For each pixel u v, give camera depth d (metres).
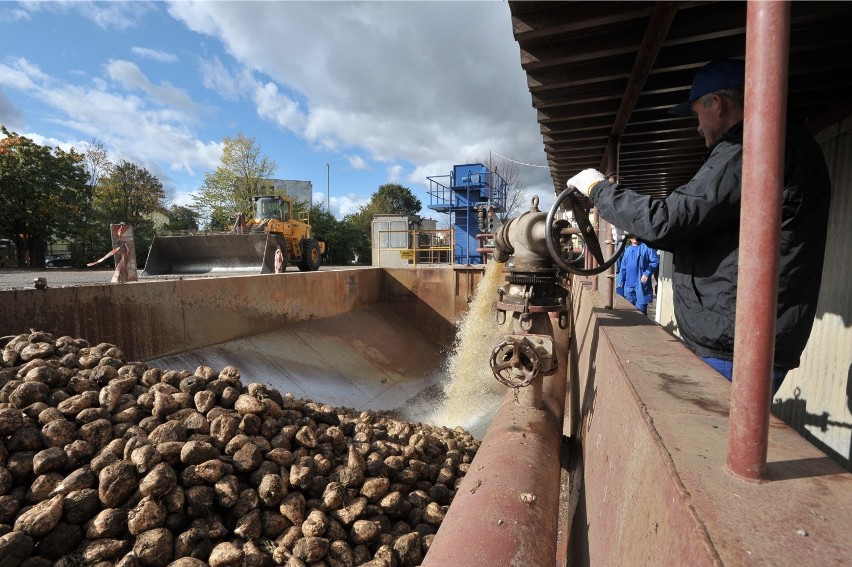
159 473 2.95
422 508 3.98
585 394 3.15
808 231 1.71
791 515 0.81
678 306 2.11
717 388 1.58
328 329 10.69
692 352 2.08
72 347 4.16
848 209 3.41
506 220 3.15
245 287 8.23
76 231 30.64
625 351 2.10
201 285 7.16
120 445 3.20
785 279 1.73
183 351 6.80
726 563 0.69
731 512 0.82
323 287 11.04
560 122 4.46
